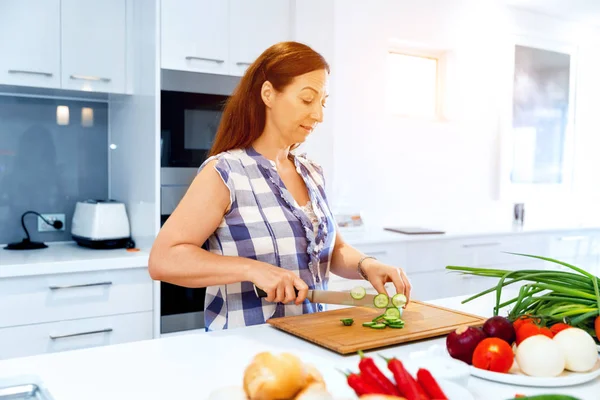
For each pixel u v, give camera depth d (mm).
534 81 4156
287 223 1422
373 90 3473
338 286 2840
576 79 4395
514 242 3541
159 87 2479
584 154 4496
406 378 700
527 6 3947
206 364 1062
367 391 702
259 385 704
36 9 2441
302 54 1379
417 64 3773
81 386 948
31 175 2824
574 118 4414
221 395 736
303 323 1304
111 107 2998
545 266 3691
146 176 2576
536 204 4277
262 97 1404
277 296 1204
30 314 2209
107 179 3033
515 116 4086
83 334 2311
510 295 1828
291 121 1393
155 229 2504
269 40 2781
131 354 1121
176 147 2543
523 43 4066
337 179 3363
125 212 2732
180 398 899
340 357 1101
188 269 1262
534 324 1080
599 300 1129
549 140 4297
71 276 2283
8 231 2779
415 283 3146
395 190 3605
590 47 4422
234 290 1407
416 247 3135
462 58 3803
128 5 2672
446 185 3830
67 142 2910
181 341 1211
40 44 2459
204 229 1329
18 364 1054
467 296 1792
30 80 2447
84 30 2564
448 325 1280
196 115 2592
